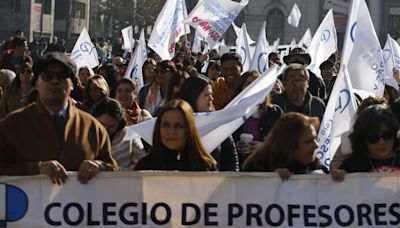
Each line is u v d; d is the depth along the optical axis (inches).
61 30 3371.1
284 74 527.2
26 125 345.4
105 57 1761.8
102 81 547.2
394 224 361.7
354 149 378.0
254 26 4530.0
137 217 352.2
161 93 668.1
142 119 556.7
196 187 354.9
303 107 526.9
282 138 361.7
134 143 456.8
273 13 4527.6
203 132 407.5
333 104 491.2
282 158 362.0
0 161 343.3
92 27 3799.2
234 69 586.9
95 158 355.6
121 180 350.0
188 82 446.0
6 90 663.8
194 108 442.9
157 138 368.5
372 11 4598.9
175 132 363.3
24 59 943.0
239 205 356.8
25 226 345.1
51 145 344.5
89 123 355.6
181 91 446.6
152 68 831.7
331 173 359.9
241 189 356.8
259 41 775.1
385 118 369.4
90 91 545.6
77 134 349.4
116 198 350.3
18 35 1057.5
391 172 360.8
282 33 4527.6
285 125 362.0
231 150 437.7
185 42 1090.1
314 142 361.4
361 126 372.8
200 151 368.2
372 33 593.6
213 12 951.6
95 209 348.5
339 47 3956.7
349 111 487.5
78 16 3459.6
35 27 3132.4
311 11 4498.0
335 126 489.7
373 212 361.1
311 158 363.6
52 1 3250.5
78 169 347.6
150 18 3809.1
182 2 941.2
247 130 484.7
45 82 342.3
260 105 485.7
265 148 366.0
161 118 365.4
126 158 451.2
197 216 355.6
